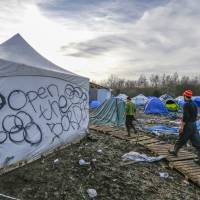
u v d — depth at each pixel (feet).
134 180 25.85
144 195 23.16
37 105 28.96
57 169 26.12
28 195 20.67
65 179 24.07
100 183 24.20
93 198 21.52
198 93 220.02
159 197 23.15
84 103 39.99
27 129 27.27
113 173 26.81
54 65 35.06
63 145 33.78
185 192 24.86
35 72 28.60
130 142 41.14
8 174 23.99
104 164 28.99
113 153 33.81
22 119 26.71
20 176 23.68
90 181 24.34
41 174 24.58
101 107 67.82
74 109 36.88
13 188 21.44
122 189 23.65
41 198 20.53
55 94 32.30
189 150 38.81
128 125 45.68
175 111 104.01
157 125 64.85
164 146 38.58
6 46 30.50
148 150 37.06
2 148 24.25
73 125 36.55
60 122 33.22
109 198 21.88
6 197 19.83
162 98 139.23
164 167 30.73
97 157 31.22
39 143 28.91
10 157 24.98
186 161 32.01
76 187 22.91
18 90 26.35
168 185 25.93
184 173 28.17
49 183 22.95
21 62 28.14
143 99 136.05
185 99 32.37
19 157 26.02
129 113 45.57
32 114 28.12
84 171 26.32
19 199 19.83
